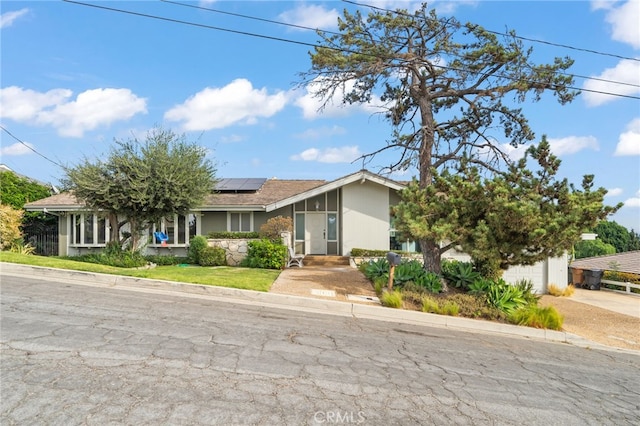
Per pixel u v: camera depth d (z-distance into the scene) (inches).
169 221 775.1
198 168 609.0
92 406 149.3
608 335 398.9
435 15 502.6
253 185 859.4
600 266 887.1
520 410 180.4
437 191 442.0
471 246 414.6
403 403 173.9
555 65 489.7
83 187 555.8
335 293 425.4
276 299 380.8
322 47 485.7
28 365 182.9
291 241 704.4
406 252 690.2
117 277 409.4
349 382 190.9
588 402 200.5
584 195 387.9
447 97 578.9
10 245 650.8
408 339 285.9
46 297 319.6
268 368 199.6
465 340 305.1
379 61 499.2
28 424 135.0
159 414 146.4
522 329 366.3
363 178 721.0
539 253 410.9
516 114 560.7
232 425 142.6
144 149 580.1
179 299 351.9
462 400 184.4
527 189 398.9
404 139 577.3
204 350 218.5
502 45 485.1
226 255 666.2
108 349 209.5
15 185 896.9
